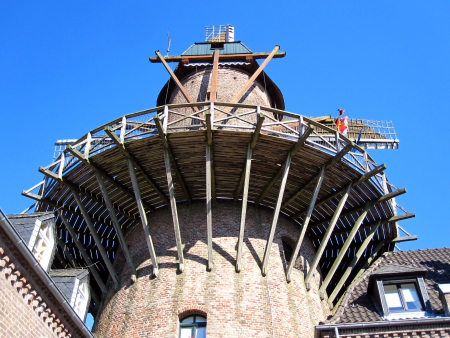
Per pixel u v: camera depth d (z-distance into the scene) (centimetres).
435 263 1571
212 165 1659
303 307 1614
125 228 2005
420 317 1291
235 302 1532
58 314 1118
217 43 2441
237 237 1723
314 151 1566
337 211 1673
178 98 2281
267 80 2373
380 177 1748
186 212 1830
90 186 1755
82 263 2053
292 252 1838
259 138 1530
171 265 1650
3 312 939
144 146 1566
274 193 1791
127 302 1620
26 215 1191
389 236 1909
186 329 1502
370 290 1432
